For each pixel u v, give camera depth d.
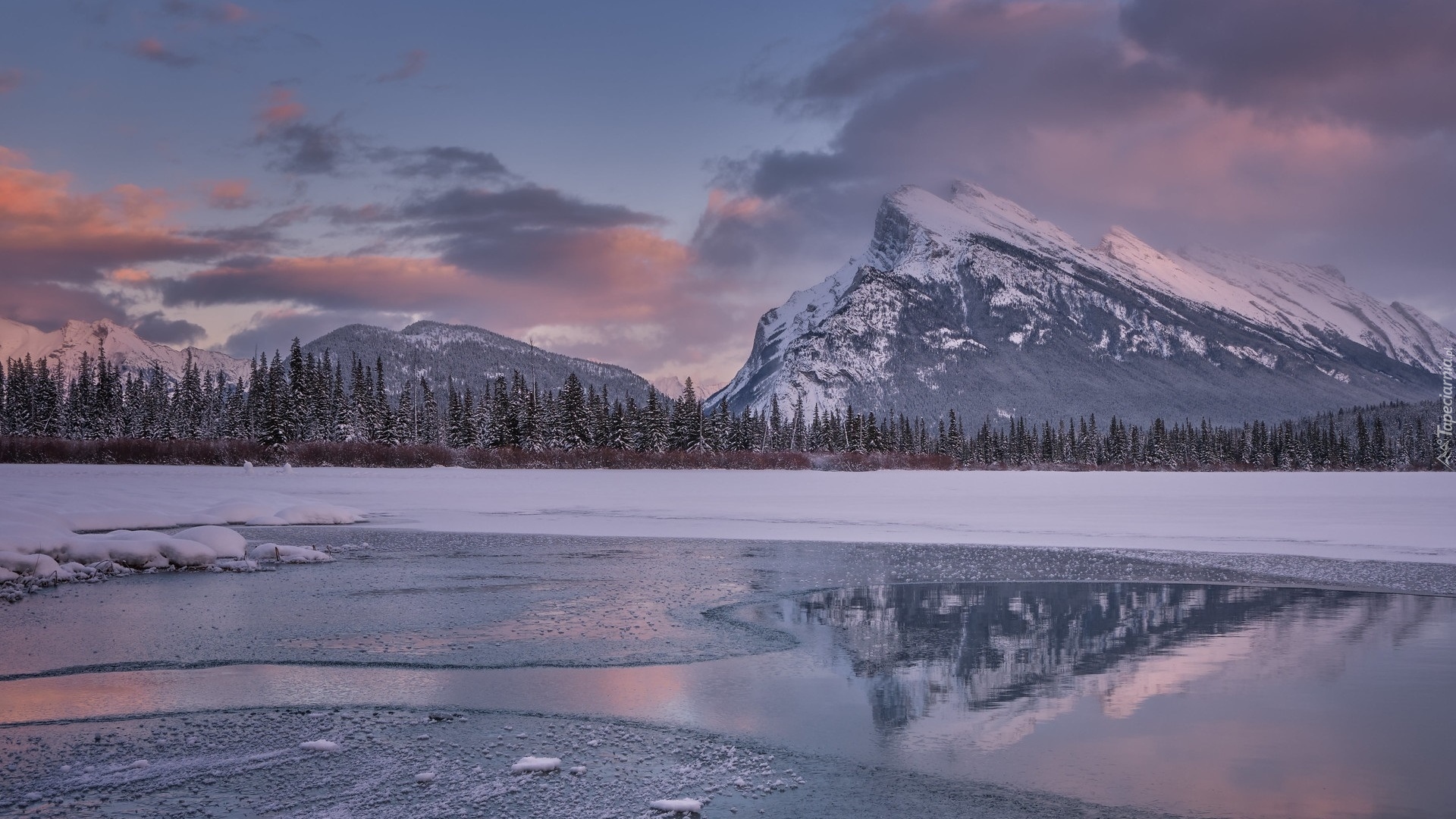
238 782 7.85
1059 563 23.27
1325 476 93.00
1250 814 7.25
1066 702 10.41
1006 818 7.16
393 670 11.80
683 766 8.32
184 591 18.31
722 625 14.85
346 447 87.81
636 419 114.12
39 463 76.56
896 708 10.18
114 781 7.86
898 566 22.47
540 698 10.53
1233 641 13.71
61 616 15.49
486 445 107.75
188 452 83.06
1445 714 9.91
